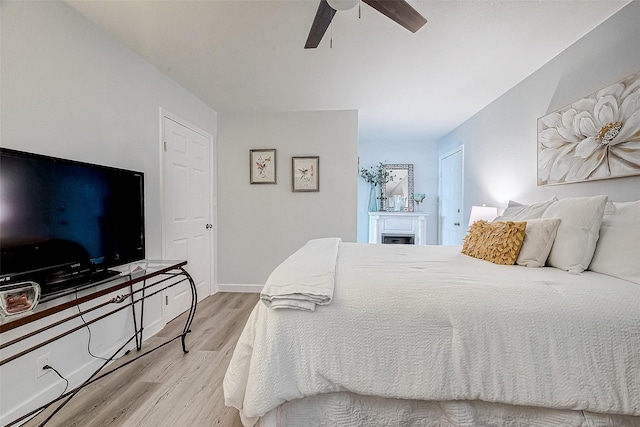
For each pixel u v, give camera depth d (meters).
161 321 2.56
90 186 1.72
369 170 5.45
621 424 0.99
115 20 1.86
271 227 3.74
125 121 2.16
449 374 1.02
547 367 0.99
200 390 1.66
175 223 2.82
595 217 1.45
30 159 1.38
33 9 1.51
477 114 3.70
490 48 2.19
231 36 2.05
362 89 2.97
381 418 1.10
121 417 1.44
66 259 1.56
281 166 3.71
